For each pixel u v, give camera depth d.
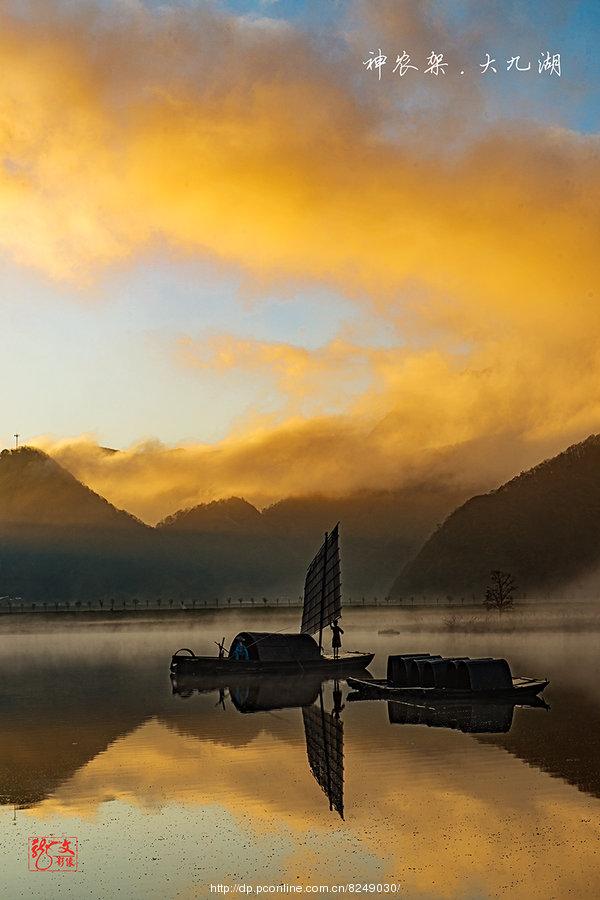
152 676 57.94
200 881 16.08
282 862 16.97
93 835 18.91
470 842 17.75
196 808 20.72
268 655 59.81
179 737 30.62
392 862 16.73
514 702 39.34
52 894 15.71
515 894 15.13
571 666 57.31
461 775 23.34
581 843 17.53
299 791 22.05
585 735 29.31
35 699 43.34
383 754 26.55
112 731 32.19
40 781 23.61
